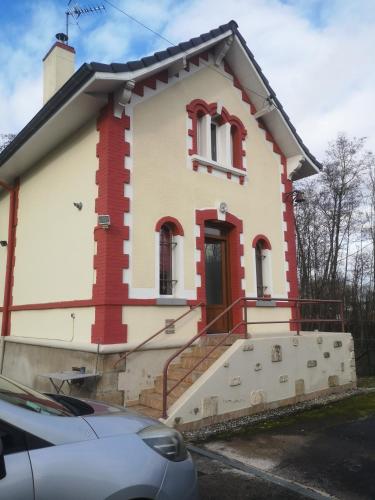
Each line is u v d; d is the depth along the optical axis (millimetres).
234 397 7363
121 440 2902
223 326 10094
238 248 10352
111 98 8273
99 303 7684
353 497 4512
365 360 23703
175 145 9328
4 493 2279
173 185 9125
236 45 10539
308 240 25484
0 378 3395
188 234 9234
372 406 8586
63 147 9859
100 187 8148
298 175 12914
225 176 10367
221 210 9984
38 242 10555
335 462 5508
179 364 8398
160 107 9156
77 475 2545
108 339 7523
